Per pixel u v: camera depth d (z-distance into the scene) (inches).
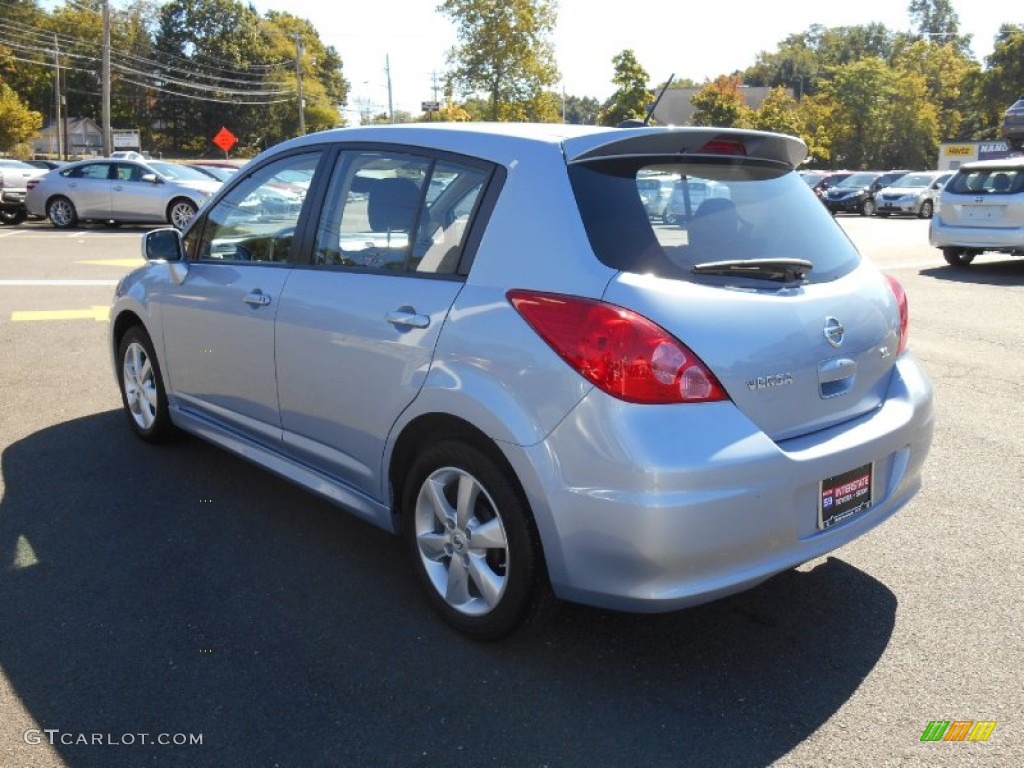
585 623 128.1
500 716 106.6
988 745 101.4
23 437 206.8
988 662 118.2
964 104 3457.2
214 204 174.7
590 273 106.7
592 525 103.4
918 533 159.3
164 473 185.3
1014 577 142.2
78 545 151.4
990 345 318.3
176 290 176.6
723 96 2361.0
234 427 167.8
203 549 150.6
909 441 127.0
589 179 114.0
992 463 195.9
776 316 111.6
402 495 132.1
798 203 133.4
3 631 124.0
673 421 101.2
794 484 107.4
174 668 115.7
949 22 4805.6
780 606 133.4
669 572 101.7
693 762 98.7
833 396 117.6
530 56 1622.8
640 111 1847.9
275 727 104.2
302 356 142.8
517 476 109.7
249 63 3791.8
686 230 115.0
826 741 102.3
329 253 143.3
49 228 812.6
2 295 402.0
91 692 110.4
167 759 98.5
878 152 2874.0
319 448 144.9
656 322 102.3
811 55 4702.3
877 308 128.6
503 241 116.4
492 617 117.4
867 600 135.2
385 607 132.0
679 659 119.0
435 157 130.1
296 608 131.4
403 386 123.6
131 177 787.4
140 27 3757.4
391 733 103.3
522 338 109.2
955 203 526.0
